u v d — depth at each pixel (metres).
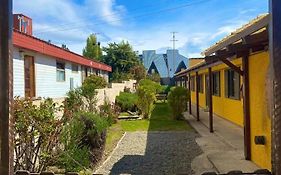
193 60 27.34
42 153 6.00
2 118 1.46
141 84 26.95
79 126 7.10
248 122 7.47
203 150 8.98
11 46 1.48
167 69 61.53
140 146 9.92
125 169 7.18
